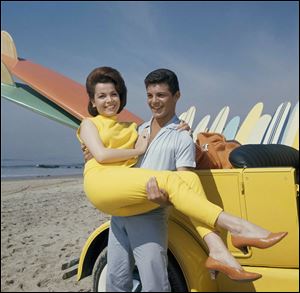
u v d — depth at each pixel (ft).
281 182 7.43
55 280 12.55
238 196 7.76
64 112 13.65
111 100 8.14
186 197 6.84
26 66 16.22
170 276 8.24
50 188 44.39
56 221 22.09
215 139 10.05
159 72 8.00
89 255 9.57
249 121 14.85
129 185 7.15
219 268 6.66
